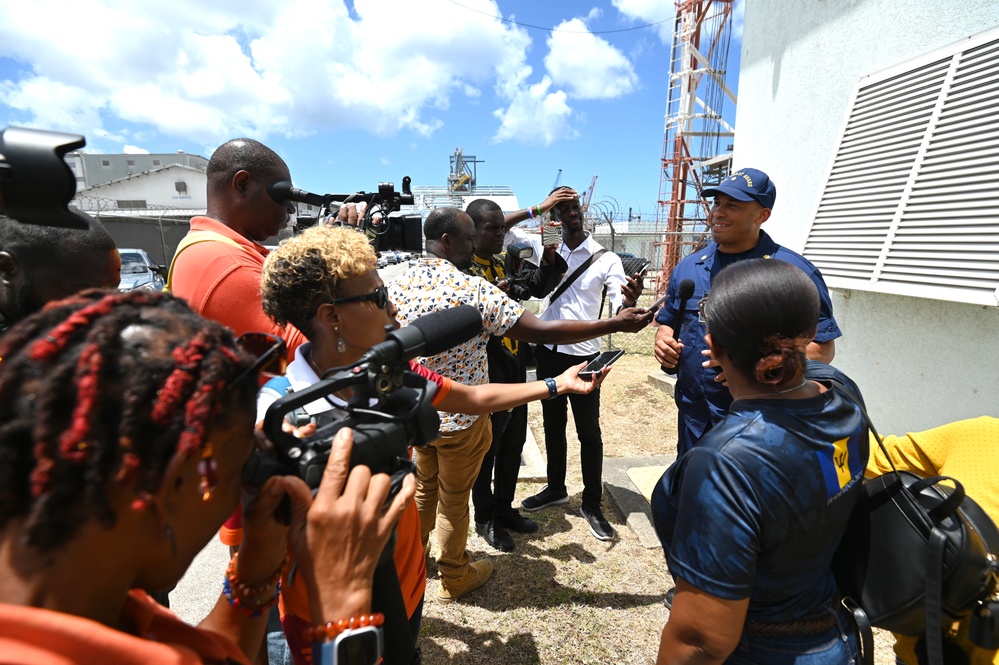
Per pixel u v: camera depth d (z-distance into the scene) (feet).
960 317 8.76
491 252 9.93
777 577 3.54
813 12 12.58
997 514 4.47
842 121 11.50
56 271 4.54
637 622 7.84
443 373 6.97
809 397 3.67
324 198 7.63
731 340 3.61
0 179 2.58
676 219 40.06
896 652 4.73
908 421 9.91
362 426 2.80
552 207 11.04
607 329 7.31
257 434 2.77
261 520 2.49
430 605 8.18
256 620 2.76
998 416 8.12
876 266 10.04
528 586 8.59
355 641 2.30
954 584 3.49
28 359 1.70
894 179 9.95
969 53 8.61
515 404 5.73
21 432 1.61
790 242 13.48
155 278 33.06
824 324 7.04
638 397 17.58
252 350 2.69
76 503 1.63
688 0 36.91
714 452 3.45
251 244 5.87
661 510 4.01
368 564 2.47
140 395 1.71
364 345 3.99
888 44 10.47
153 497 1.75
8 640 1.49
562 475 10.87
